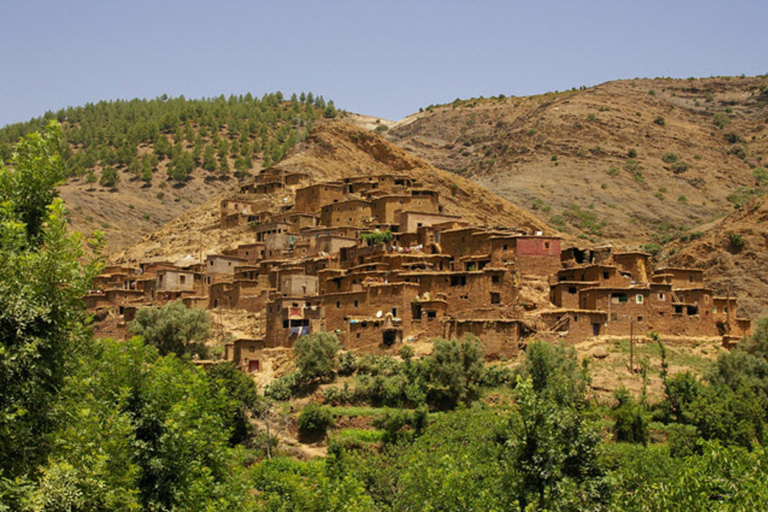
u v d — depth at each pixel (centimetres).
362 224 12562
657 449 6606
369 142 17200
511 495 4019
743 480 3462
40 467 2950
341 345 9075
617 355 8531
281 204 14850
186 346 9525
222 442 4372
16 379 3006
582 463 3981
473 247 10469
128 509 3238
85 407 3362
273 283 11131
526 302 9331
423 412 7362
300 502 5094
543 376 7662
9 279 3033
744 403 6956
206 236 14188
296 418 7906
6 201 3234
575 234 18700
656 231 19488
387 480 6128
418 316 9156
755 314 12238
